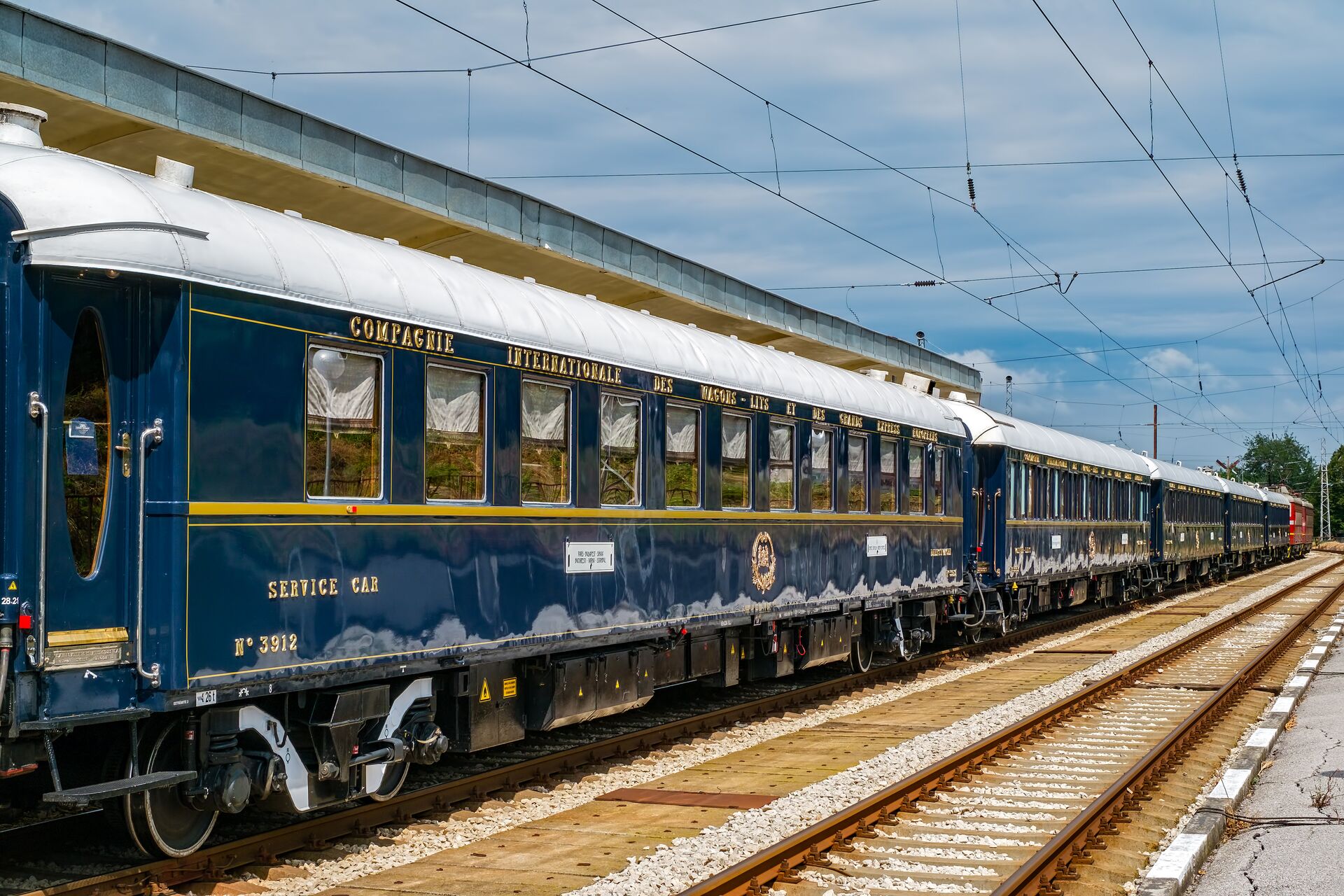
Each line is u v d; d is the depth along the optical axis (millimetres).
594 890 6871
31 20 10523
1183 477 38781
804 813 8719
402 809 8555
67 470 6488
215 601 6934
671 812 8938
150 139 12242
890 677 17266
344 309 7902
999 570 21438
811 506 14648
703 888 6441
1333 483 126875
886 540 16719
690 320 23828
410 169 14805
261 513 7262
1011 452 22016
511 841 8094
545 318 10109
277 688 7352
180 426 6773
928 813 8820
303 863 7441
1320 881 7180
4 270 6340
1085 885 7199
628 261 19734
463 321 9000
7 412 6277
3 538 6211
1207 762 11250
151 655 6691
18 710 6184
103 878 6598
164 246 6770
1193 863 7551
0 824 7984
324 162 13594
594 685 10805
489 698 9586
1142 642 22375
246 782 7156
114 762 6992
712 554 12492
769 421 13703
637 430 11383
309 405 7676
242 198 14055
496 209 16375
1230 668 18344
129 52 11438
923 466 18203
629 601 11102
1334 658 19750
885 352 32375
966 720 13133
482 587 9195
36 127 7168
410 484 8484
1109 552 29516
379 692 8258
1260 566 57562
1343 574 50844
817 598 14703
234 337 7141
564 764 10328
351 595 7938
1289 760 11273
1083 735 12422
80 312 6594
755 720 13320
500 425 9445
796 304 26594
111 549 6660
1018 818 8672
